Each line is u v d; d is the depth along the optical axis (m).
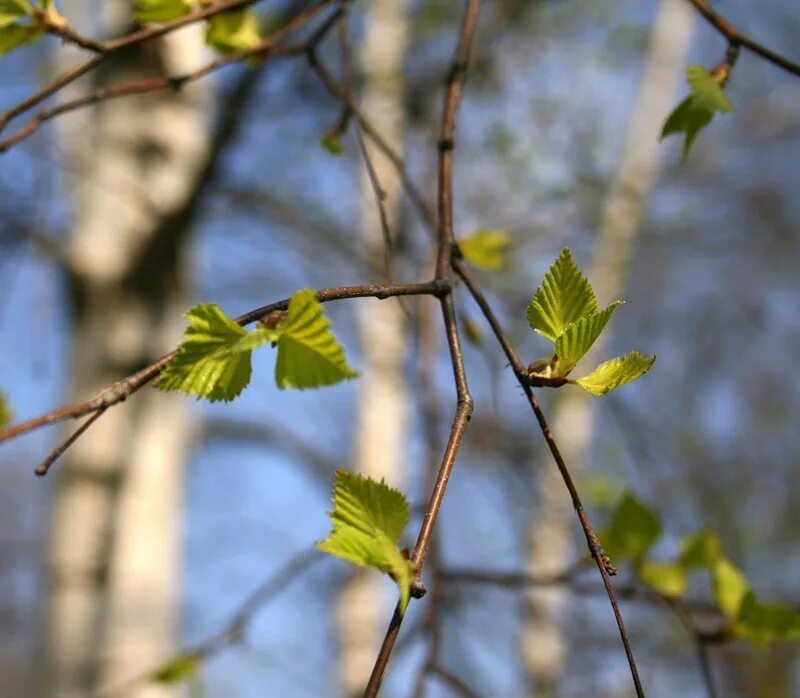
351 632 2.21
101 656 1.28
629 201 2.41
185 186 1.36
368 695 0.51
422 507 0.85
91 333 1.36
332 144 0.78
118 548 1.31
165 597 1.34
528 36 2.18
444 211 0.65
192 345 0.54
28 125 0.66
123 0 1.38
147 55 1.40
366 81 1.84
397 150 2.01
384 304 2.19
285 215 1.69
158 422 1.39
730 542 1.36
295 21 0.73
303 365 0.53
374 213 2.03
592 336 0.56
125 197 1.33
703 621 0.92
